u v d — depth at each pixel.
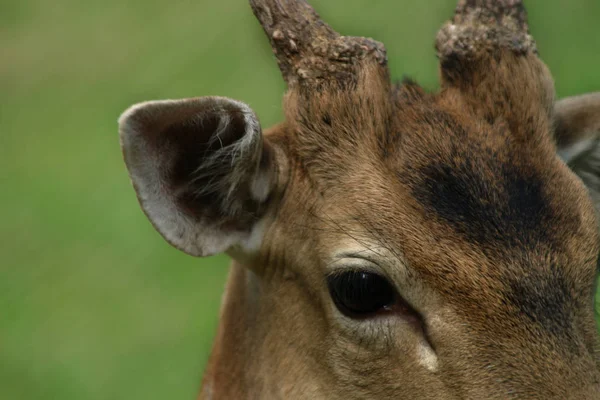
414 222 9.43
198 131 10.01
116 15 29.75
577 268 9.34
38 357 18.98
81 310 19.91
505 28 10.45
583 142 11.01
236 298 11.12
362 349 9.73
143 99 25.58
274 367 10.43
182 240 10.12
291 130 10.31
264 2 10.43
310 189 10.07
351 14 24.58
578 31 23.44
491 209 9.30
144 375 18.39
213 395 11.26
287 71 10.43
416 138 9.81
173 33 27.92
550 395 8.94
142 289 20.20
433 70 22.53
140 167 9.78
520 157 9.62
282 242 10.23
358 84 10.15
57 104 27.00
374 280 9.57
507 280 9.12
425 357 9.41
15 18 30.53
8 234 22.09
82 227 22.16
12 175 24.22
